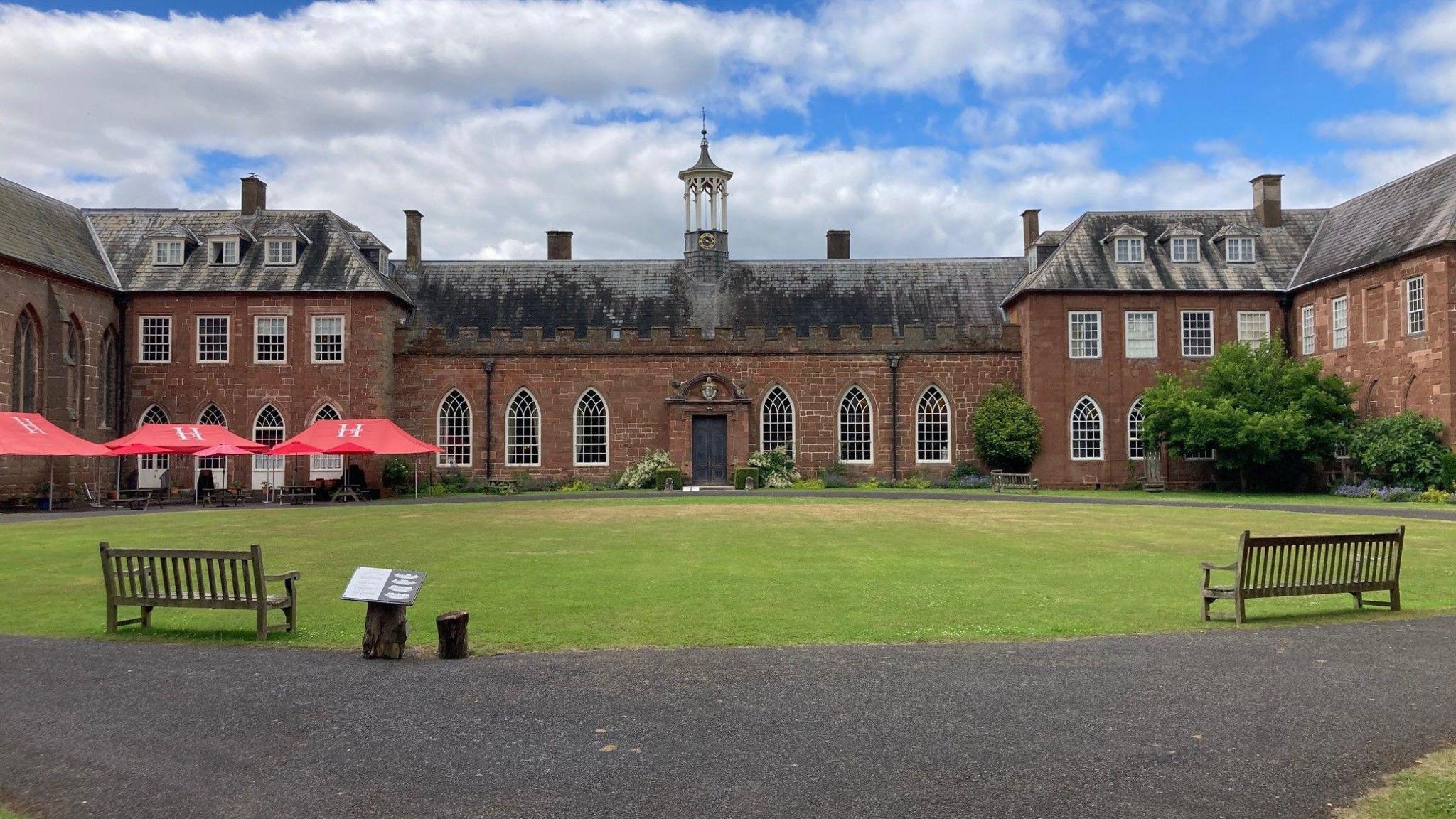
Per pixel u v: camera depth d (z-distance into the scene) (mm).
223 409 43094
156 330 43375
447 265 49656
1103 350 43812
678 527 24266
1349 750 7410
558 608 13227
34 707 8758
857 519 26391
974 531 23109
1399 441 35312
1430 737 7699
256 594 11711
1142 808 6371
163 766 7281
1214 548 19703
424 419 44719
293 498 38469
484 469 44625
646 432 44844
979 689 9086
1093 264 44531
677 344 44969
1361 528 23703
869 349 45094
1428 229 36062
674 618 12539
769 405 45250
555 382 44906
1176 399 40219
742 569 16672
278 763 7316
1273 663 10055
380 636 10516
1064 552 19141
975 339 45062
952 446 44969
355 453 35875
